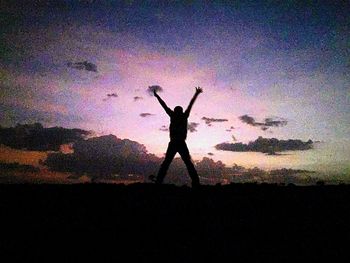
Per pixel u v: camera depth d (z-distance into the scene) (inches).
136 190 343.0
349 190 354.6
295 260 192.5
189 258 197.2
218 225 252.2
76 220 260.2
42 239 222.1
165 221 259.9
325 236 230.2
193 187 313.0
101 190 345.1
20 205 295.9
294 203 307.6
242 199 317.7
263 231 240.7
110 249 209.0
